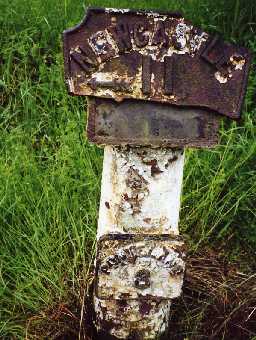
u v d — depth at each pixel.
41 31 2.38
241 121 2.09
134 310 1.38
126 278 1.32
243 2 2.42
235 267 1.72
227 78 1.21
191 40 1.19
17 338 1.49
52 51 2.30
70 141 1.87
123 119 1.20
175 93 1.19
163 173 1.27
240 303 1.56
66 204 1.70
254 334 1.54
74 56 1.17
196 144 1.23
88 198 1.70
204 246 1.77
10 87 2.20
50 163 1.86
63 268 1.61
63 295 1.54
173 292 1.35
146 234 1.31
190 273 1.65
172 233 1.33
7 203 1.71
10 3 2.44
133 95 1.18
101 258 1.30
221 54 1.20
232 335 1.56
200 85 1.20
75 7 2.49
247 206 1.81
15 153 1.84
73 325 1.51
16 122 2.06
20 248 1.63
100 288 1.33
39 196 1.75
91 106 1.19
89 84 1.17
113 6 2.52
